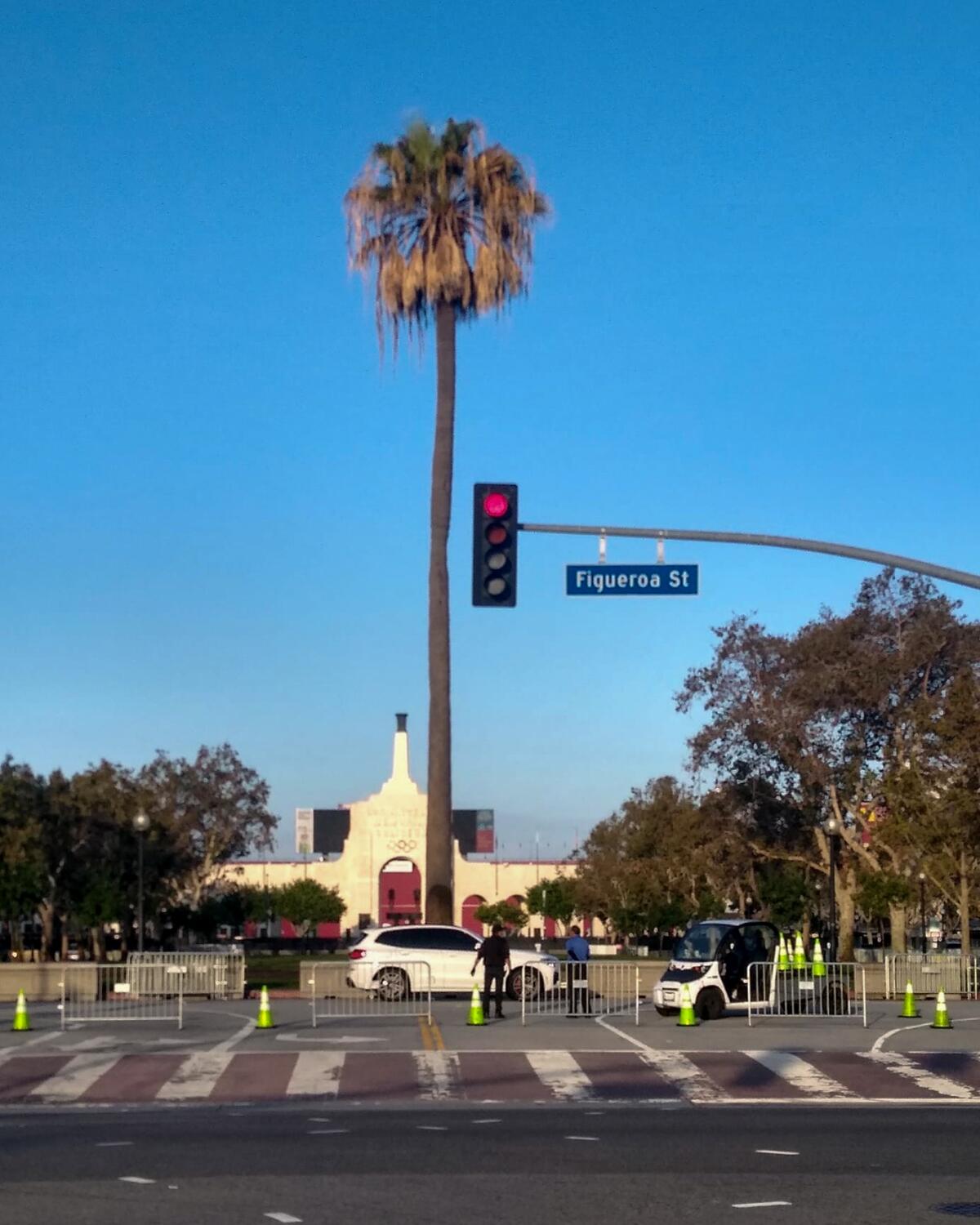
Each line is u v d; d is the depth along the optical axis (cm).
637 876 7306
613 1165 1352
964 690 4609
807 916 6550
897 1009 3144
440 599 3747
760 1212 1132
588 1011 2950
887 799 5009
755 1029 2642
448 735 3706
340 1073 2072
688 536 2108
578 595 2139
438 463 3797
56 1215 1112
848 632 5569
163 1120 1717
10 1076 2066
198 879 8012
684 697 5831
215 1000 3341
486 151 3781
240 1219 1098
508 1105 1848
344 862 10688
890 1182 1270
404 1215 1116
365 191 3778
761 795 5844
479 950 2889
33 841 5912
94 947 6669
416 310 3816
